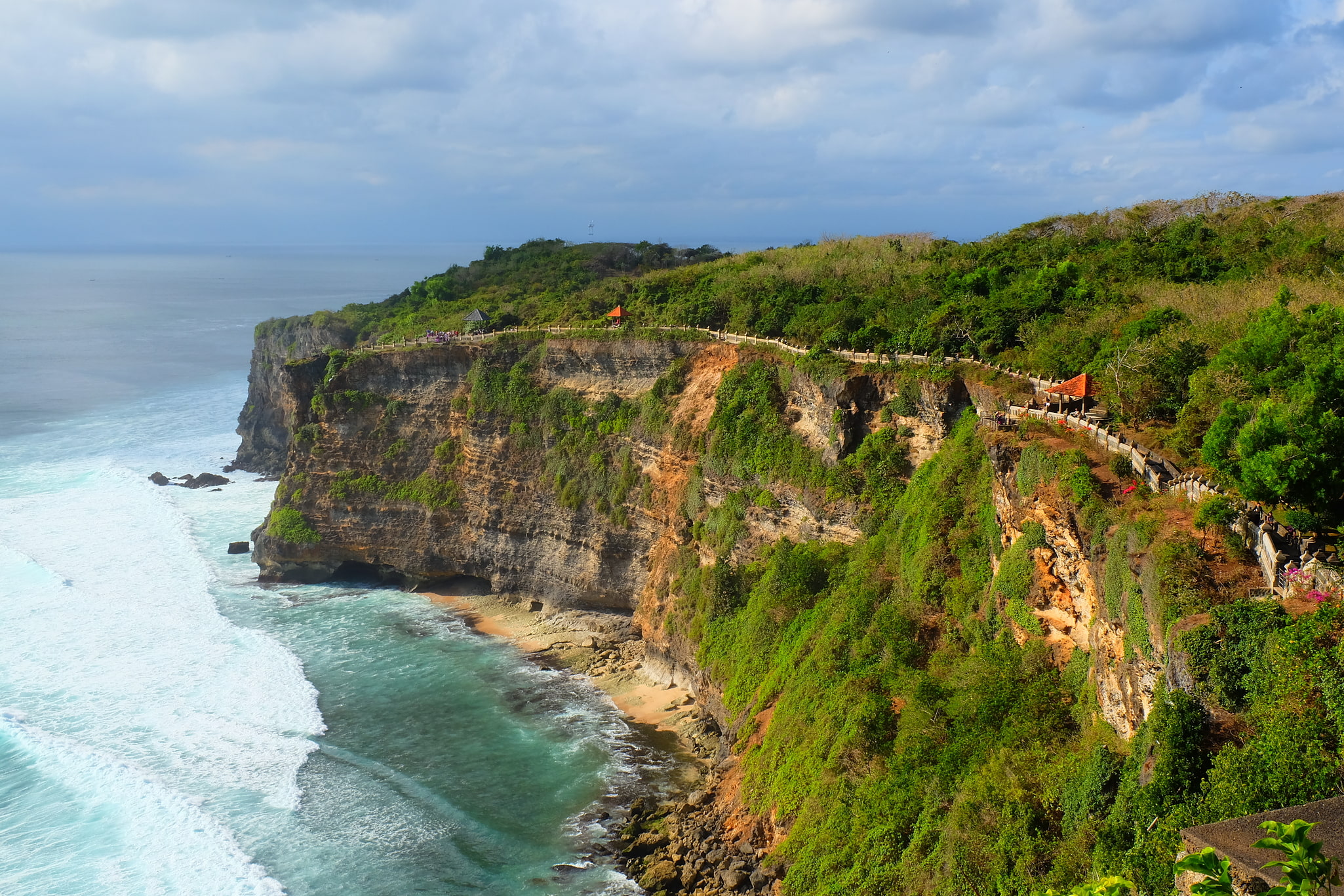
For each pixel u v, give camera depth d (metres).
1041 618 43.22
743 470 73.19
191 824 52.44
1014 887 34.94
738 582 69.00
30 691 67.12
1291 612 27.59
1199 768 27.48
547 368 91.88
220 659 74.50
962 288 76.38
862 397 67.19
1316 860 15.59
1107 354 52.66
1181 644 28.83
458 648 78.69
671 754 61.66
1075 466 41.56
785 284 91.69
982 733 42.16
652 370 85.06
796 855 46.34
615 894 48.41
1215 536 32.84
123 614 82.25
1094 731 36.94
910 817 42.44
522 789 57.59
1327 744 24.12
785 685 57.56
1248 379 39.88
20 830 51.38
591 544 83.31
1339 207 79.62
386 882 48.94
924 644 51.28
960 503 54.44
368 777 58.47
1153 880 26.25
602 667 74.12
